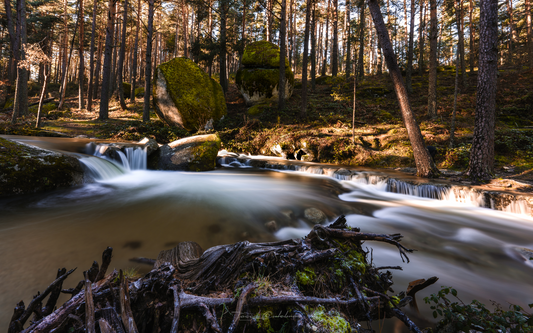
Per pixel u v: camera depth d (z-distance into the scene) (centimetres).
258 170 1158
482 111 770
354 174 945
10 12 2239
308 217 566
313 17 2511
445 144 1127
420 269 371
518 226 550
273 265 194
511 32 3130
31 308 159
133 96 2625
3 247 357
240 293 166
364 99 2064
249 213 552
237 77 2119
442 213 628
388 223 566
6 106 2239
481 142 777
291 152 1368
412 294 272
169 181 841
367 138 1308
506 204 623
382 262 384
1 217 480
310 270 198
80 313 154
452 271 372
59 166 686
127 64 4619
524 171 862
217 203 602
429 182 779
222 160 1327
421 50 2658
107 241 393
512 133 1100
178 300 161
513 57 3108
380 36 887
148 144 1087
